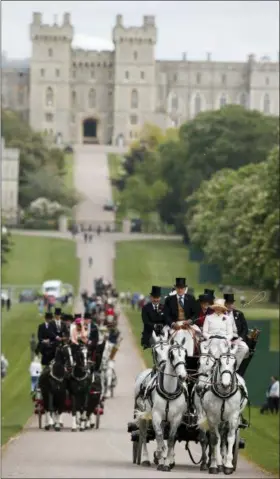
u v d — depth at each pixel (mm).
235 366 91375
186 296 95375
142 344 95500
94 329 131875
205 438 93188
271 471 107000
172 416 92250
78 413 127500
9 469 91875
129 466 94688
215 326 93812
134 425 96188
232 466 91125
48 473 88562
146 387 93812
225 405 90875
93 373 128500
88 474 87500
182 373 90750
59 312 130000
